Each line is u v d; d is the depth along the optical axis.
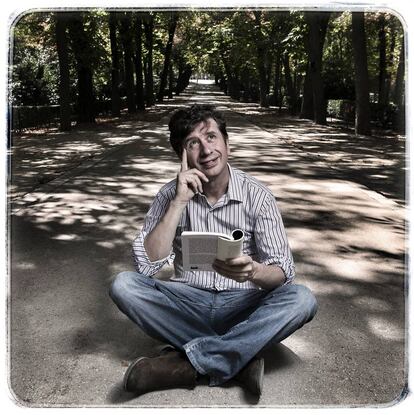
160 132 17.48
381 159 11.00
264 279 2.69
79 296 3.89
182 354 2.77
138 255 2.79
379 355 3.05
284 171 9.39
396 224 5.89
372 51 31.58
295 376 2.82
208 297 2.88
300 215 6.22
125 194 7.39
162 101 42.31
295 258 4.73
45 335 3.29
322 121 21.33
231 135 16.08
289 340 3.21
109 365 2.95
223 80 69.06
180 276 3.01
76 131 17.78
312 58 21.06
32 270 4.42
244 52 32.94
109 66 23.55
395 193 7.58
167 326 2.82
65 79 17.84
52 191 7.59
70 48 20.20
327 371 2.88
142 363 2.64
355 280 4.22
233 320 2.93
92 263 4.61
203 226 2.89
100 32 26.03
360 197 7.25
